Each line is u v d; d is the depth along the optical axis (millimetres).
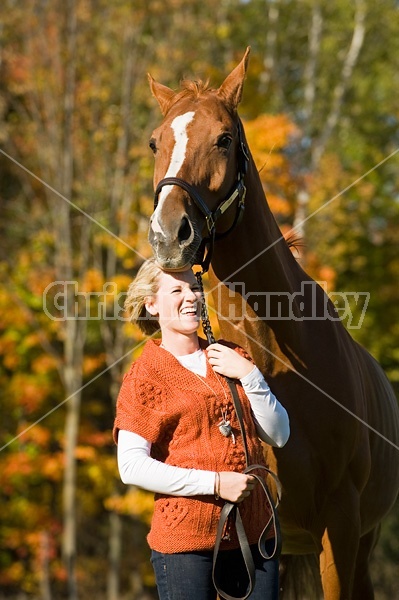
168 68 14219
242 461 3154
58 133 13766
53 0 13883
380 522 5082
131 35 14016
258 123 13453
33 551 16000
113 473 14328
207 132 3705
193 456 3100
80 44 14102
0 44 14273
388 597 18844
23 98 15570
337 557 4023
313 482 4039
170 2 14336
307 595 5137
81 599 17531
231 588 3188
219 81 14953
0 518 15375
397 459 4906
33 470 14297
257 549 3191
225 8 17516
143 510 13367
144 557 17266
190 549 3074
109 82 14250
